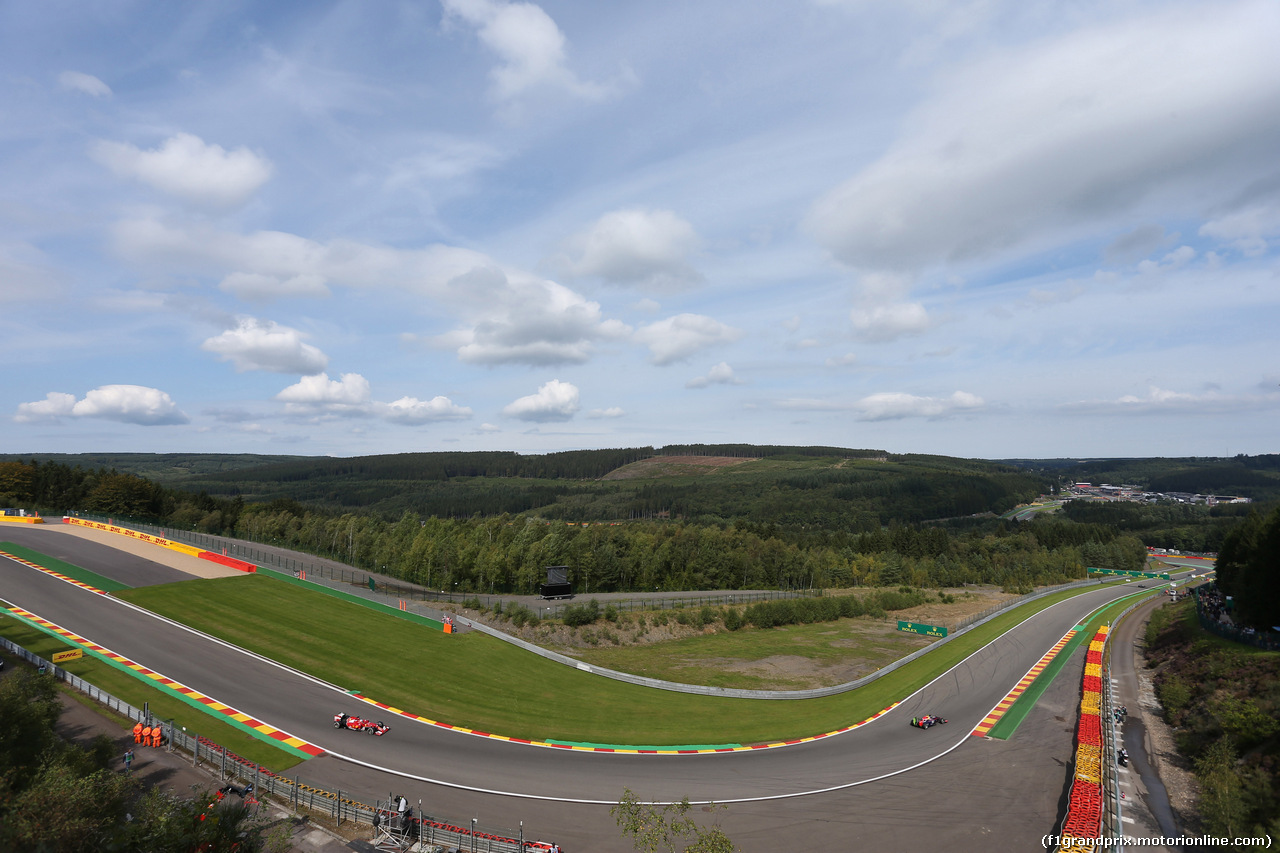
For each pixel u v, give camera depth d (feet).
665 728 140.36
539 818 96.02
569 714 145.18
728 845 63.00
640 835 91.09
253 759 109.50
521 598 270.67
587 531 385.91
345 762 111.45
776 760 124.26
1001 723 152.25
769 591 360.28
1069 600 388.98
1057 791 112.27
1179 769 126.93
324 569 294.25
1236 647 183.62
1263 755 113.70
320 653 170.91
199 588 225.97
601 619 231.09
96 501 423.64
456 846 85.66
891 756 128.47
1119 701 175.32
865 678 192.95
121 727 117.08
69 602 197.26
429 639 190.39
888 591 344.69
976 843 92.99
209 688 140.36
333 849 83.92
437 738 125.29
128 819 71.10
